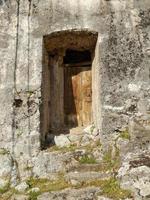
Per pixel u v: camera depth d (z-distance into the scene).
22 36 9.06
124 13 9.15
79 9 9.14
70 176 7.98
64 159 8.33
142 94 8.67
